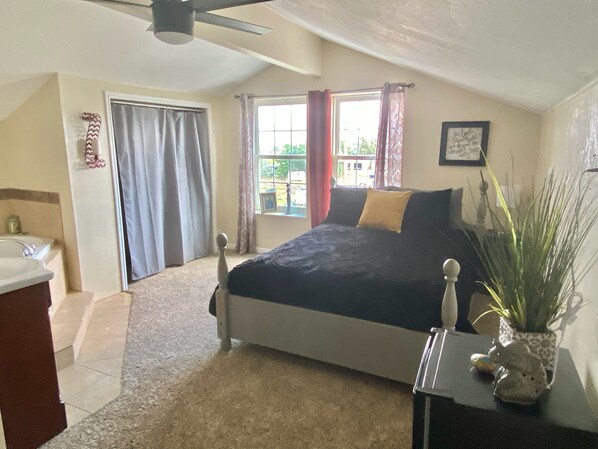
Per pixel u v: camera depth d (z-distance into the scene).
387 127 4.20
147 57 3.60
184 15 1.93
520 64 1.69
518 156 3.80
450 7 1.18
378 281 2.36
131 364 2.66
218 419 2.11
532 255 1.31
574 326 1.68
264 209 5.14
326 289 2.44
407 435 1.98
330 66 4.48
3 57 2.84
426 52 2.27
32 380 1.92
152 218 4.39
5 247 3.16
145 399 2.29
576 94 2.00
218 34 2.95
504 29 1.23
